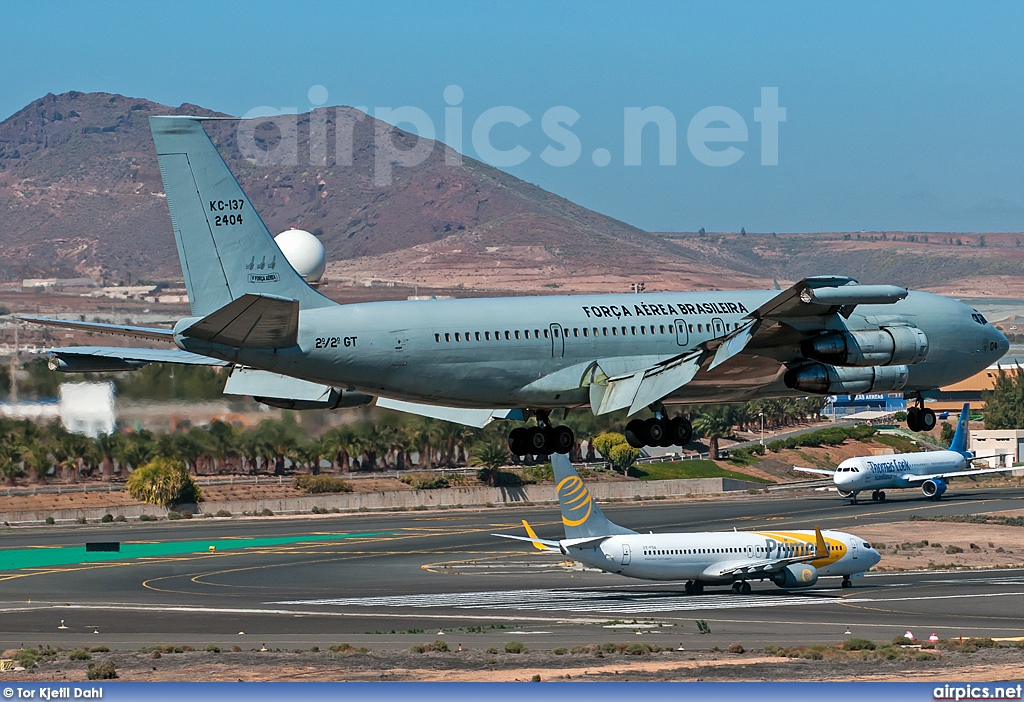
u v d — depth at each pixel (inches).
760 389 2208.4
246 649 2192.4
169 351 2292.1
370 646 2240.4
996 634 2536.9
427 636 2437.3
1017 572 4013.3
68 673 1749.5
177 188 2018.9
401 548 4616.1
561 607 3065.9
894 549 4643.2
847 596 3334.2
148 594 3417.8
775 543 3457.2
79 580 3713.1
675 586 3538.4
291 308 1817.2
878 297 1939.0
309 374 2074.3
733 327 2317.9
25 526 5113.2
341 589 3545.8
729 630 2578.7
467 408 2231.8
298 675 1689.2
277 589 3553.2
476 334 2143.2
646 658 1930.4
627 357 2240.4
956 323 2402.8
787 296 1941.4
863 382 2145.7
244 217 2048.5
